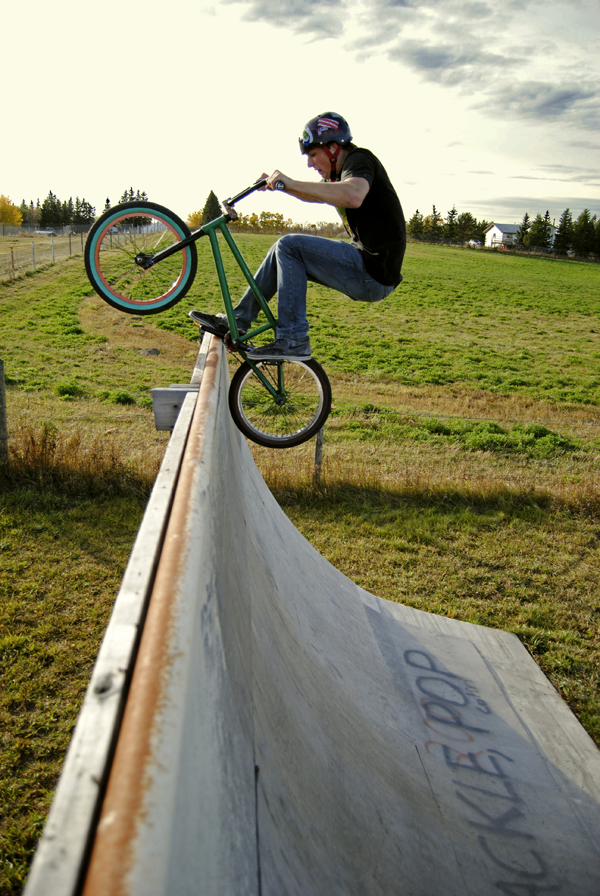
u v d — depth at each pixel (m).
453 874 2.60
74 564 5.90
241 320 3.38
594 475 9.88
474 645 5.21
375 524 7.57
